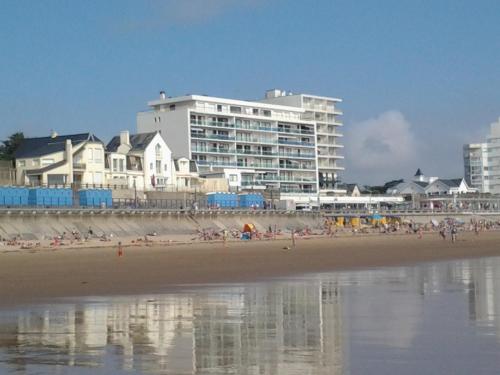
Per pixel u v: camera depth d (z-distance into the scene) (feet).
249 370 51.49
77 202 332.60
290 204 464.24
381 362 53.11
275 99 619.26
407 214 510.58
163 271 157.38
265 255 221.05
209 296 103.76
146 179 409.69
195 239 303.89
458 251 249.14
